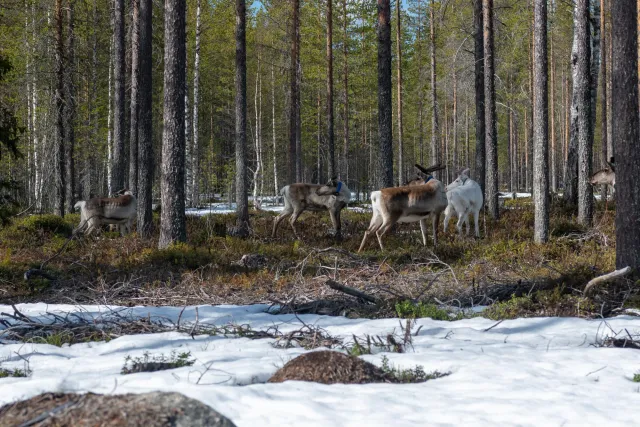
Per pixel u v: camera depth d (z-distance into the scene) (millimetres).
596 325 7648
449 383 4945
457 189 15703
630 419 4066
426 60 40906
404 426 3859
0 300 10070
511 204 27375
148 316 8305
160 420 2773
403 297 9312
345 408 4199
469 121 49625
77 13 23672
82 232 16625
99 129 30266
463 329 7473
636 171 9539
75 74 23656
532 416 4105
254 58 41438
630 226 9578
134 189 21625
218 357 6066
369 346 6359
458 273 11273
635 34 9555
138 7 19750
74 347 6984
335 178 16781
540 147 13430
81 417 2816
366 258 12508
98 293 10344
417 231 16875
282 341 7035
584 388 4789
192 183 32531
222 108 44000
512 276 10891
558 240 13562
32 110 29281
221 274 11484
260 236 16875
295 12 27828
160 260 12500
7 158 26906
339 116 42625
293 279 11094
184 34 14172
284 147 47469
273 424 3828
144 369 5680
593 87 20953
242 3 16969
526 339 6926
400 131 34188
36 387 4738
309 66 35531
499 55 28000
